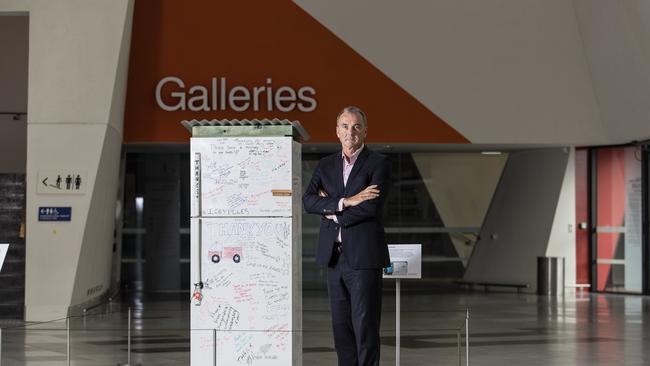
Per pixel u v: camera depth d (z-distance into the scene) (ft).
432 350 42.27
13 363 34.53
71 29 62.39
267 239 26.58
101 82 62.13
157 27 70.85
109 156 64.95
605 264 84.07
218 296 26.66
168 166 85.81
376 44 72.59
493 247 88.17
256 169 26.63
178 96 71.36
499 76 74.08
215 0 71.10
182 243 85.87
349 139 25.17
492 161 89.20
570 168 82.79
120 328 50.47
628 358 40.42
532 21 72.95
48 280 59.67
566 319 59.06
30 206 60.59
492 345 44.78
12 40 78.23
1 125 85.35
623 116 73.15
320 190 25.81
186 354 40.16
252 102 71.92
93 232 62.90
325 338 44.50
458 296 80.12
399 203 88.63
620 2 65.87
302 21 71.87
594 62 72.90
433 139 74.43
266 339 26.58
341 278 25.22
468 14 72.33
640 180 81.56
